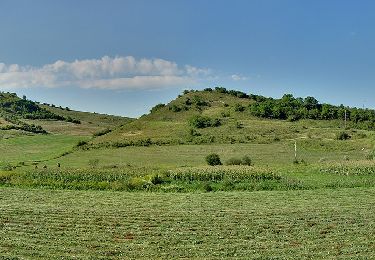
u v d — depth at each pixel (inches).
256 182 2390.5
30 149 4795.8
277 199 1943.9
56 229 1434.5
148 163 3351.4
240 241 1316.4
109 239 1333.7
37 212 1644.9
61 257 1173.7
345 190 2164.1
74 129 7672.2
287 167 2891.2
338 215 1608.0
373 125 5315.0
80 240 1322.6
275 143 4360.2
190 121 5177.2
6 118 7657.5
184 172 2507.4
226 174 2492.6
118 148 4308.6
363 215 1608.0
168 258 1181.7
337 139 4436.5
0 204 1811.0
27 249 1238.3
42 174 2541.8
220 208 1745.8
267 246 1267.2
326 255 1184.8
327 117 5649.6
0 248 1243.2
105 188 2247.8
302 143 4239.7
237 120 5408.5
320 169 2736.2
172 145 4389.8
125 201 1907.0
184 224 1497.3
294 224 1492.4
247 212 1660.9
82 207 1764.3
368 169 2684.5
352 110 5743.1
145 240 1328.7
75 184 2288.4
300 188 2242.9
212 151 3991.1
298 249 1238.3
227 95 6761.8
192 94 6550.2
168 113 5816.9
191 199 1952.5
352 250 1221.7
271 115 5654.5
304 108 5861.2
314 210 1694.1
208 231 1417.3
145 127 5231.3
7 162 3609.7
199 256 1195.9
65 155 4013.3
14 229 1428.4
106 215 1615.4
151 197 2005.4
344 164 2822.3
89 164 3309.5
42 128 7411.4
